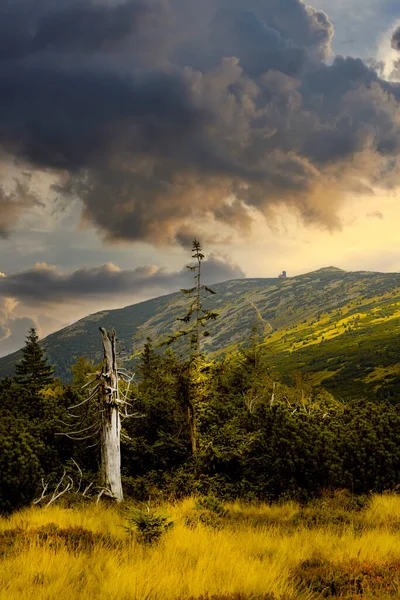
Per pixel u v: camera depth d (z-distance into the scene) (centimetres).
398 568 829
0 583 707
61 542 996
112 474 1736
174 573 756
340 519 1386
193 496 1788
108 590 673
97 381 1816
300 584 768
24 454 1478
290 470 1766
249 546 1027
